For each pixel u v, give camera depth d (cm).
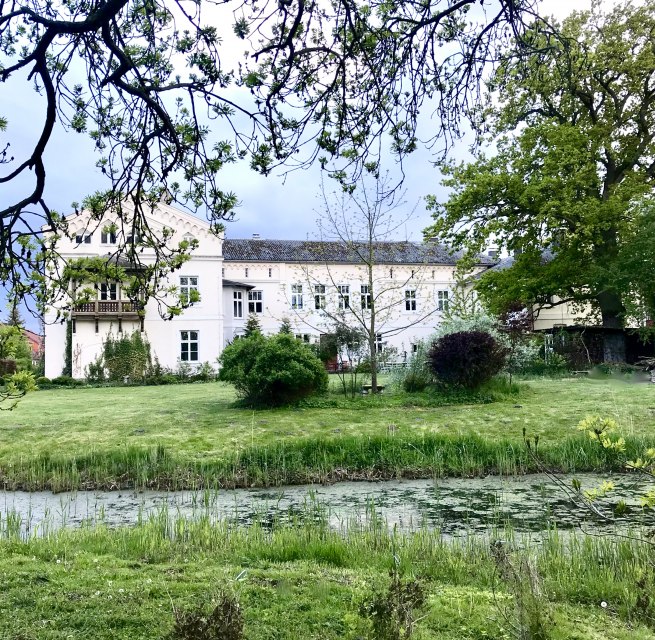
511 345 2377
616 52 2503
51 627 396
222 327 3981
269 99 503
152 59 573
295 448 1245
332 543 617
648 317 2689
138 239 619
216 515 855
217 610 322
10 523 732
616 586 482
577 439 1252
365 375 2341
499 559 405
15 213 539
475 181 2744
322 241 2402
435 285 4784
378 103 537
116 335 3769
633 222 2627
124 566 545
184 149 560
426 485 1063
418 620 369
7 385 457
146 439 1406
